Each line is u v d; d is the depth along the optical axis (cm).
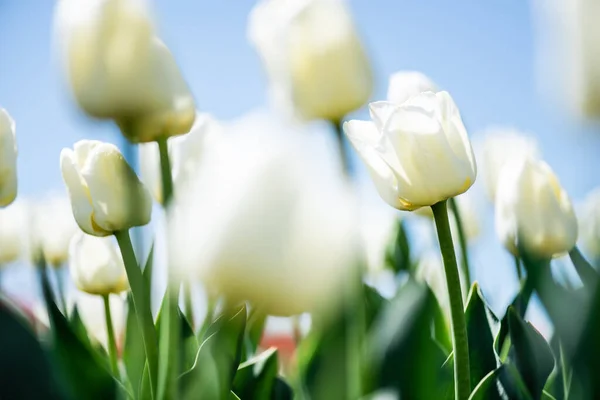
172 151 84
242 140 46
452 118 75
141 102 69
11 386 72
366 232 106
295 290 45
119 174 74
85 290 91
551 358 76
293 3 101
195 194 48
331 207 45
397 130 74
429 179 73
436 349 86
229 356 73
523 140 105
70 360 76
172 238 70
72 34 68
